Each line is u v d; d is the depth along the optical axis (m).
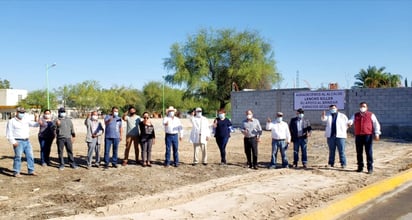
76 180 11.02
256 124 12.96
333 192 9.34
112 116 13.15
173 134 13.26
